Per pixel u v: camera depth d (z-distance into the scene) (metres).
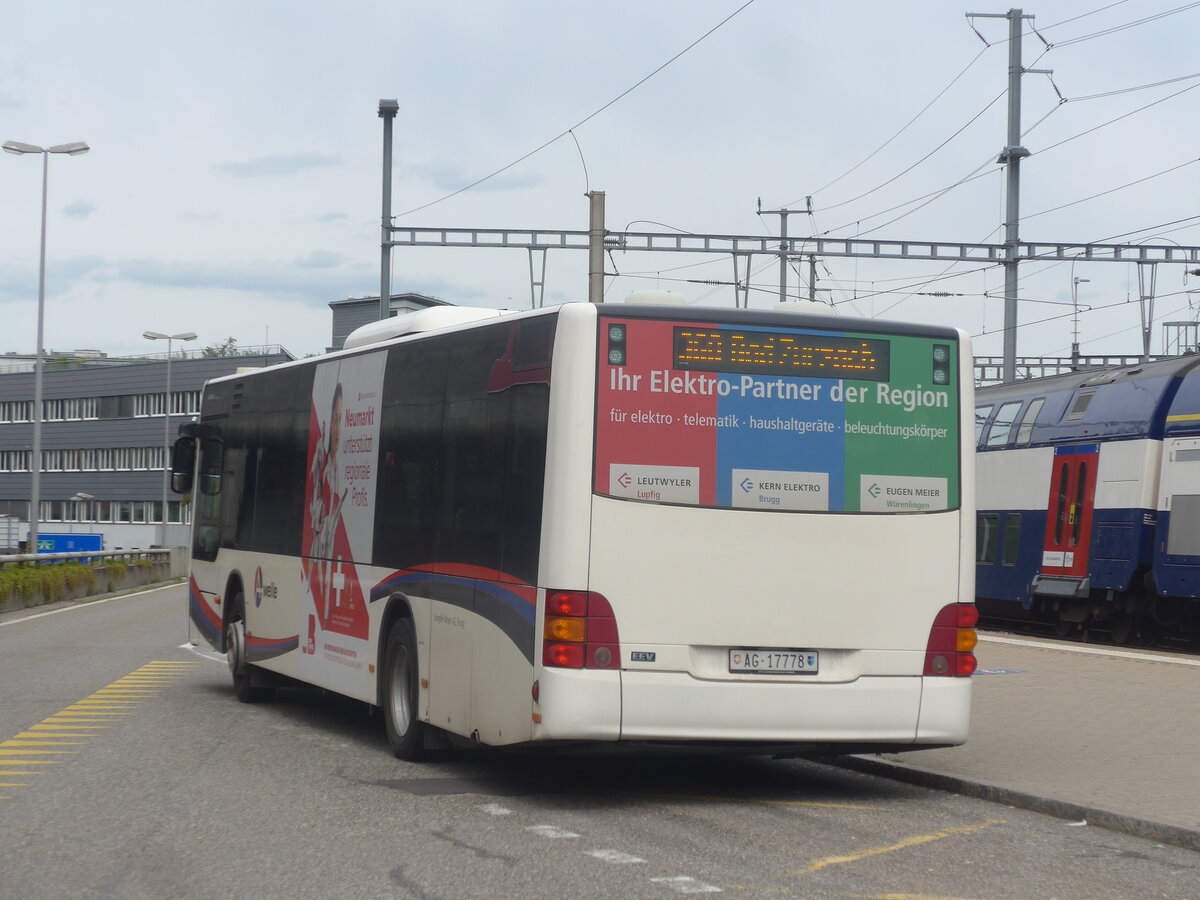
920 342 9.84
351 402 12.73
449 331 10.88
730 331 9.45
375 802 9.36
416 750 11.09
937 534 9.73
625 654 9.06
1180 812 8.65
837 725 9.37
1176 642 25.78
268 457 15.04
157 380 101.12
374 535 11.92
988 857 7.79
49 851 7.78
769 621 9.33
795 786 10.34
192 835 8.22
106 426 103.62
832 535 9.50
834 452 9.57
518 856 7.68
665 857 7.68
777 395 9.50
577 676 8.95
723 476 9.34
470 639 9.98
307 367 14.07
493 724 9.56
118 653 21.67
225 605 16.16
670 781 10.50
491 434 9.98
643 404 9.25
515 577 9.41
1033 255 32.69
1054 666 18.44
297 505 13.98
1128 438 24.30
